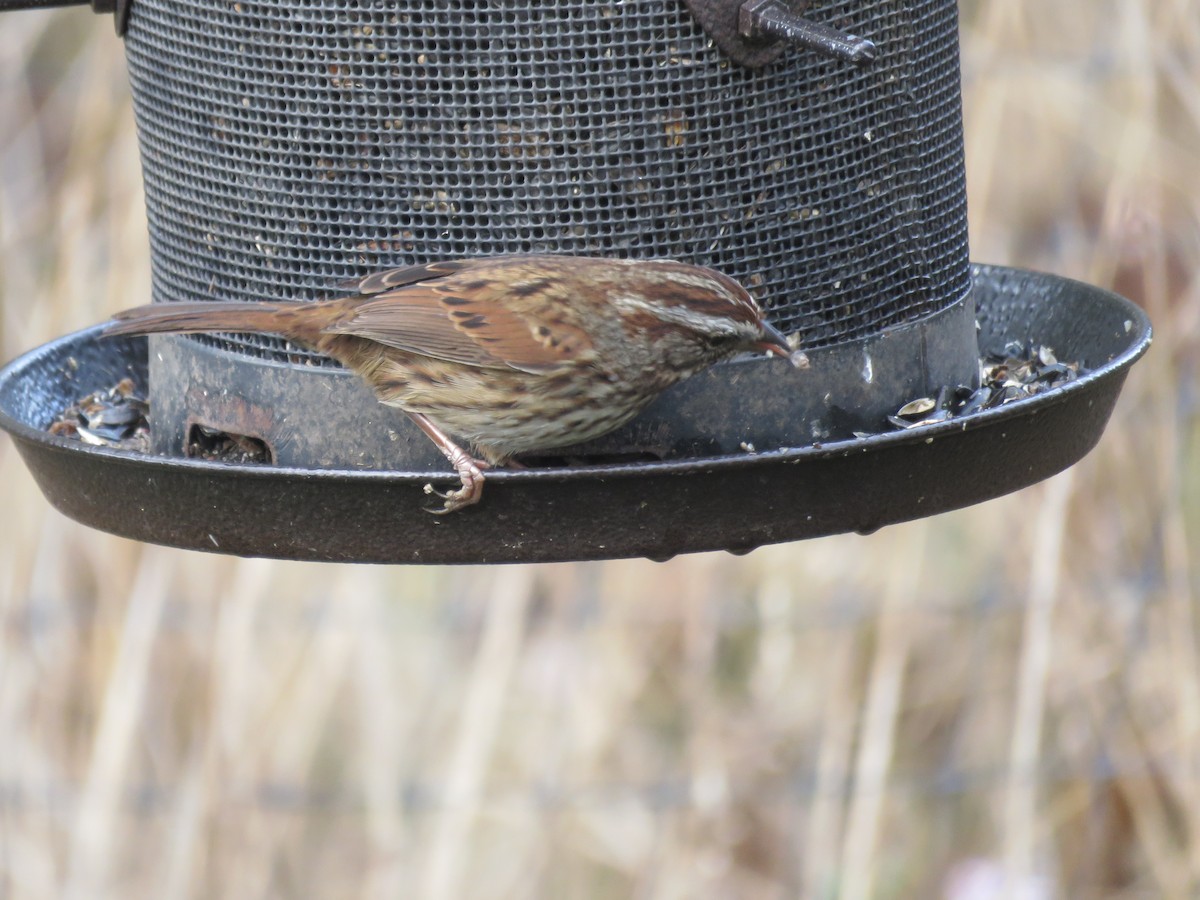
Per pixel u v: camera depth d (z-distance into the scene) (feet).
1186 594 39.34
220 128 25.52
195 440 26.53
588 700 41.04
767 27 23.47
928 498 23.34
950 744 41.29
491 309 23.58
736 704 43.32
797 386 25.03
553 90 24.14
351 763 41.83
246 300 25.82
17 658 40.98
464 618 42.55
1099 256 39.83
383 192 24.68
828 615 41.14
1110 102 40.52
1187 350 40.50
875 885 39.96
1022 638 41.09
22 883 38.73
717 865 40.09
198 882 38.88
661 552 22.72
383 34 24.14
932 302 26.55
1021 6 40.70
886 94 25.62
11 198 44.75
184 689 41.22
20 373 28.71
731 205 24.77
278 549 23.06
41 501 41.73
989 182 41.04
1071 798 39.50
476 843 39.86
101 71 41.50
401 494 22.22
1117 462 40.24
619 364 23.66
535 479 21.47
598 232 24.62
